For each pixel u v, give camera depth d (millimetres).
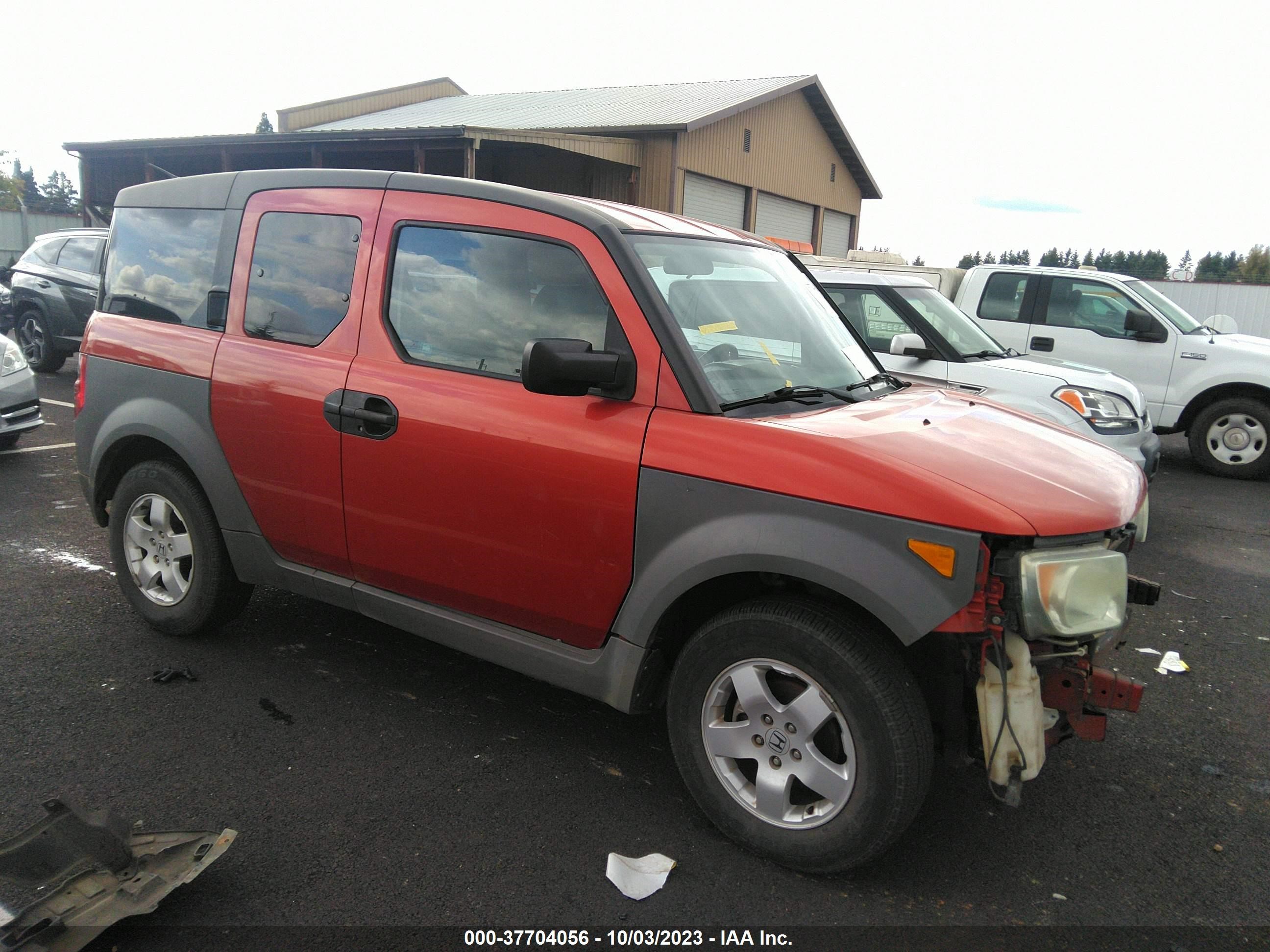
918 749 2506
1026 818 3117
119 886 2424
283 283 3654
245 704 3631
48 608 4484
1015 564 2412
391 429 3244
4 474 7172
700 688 2820
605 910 2549
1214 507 8031
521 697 3820
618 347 2908
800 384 3184
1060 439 3127
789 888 2680
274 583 3793
